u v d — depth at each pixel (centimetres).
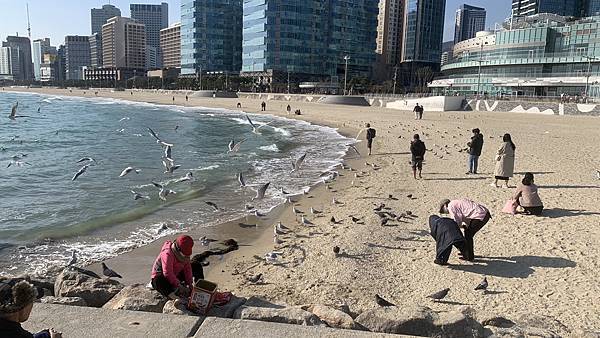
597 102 6438
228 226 1412
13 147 3341
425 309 561
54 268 835
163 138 4044
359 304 827
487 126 4434
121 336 442
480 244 1118
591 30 8712
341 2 15500
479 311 630
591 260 993
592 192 1596
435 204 1550
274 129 4962
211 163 2670
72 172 2367
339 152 3062
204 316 507
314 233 1297
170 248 609
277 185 2009
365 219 1402
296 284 952
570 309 788
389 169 2292
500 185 1791
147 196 1753
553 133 3734
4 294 351
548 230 1194
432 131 4059
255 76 14850
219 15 17038
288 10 14375
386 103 8488
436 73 16775
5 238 1311
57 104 10456
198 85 15450
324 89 13300
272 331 459
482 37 12181
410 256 1084
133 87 19775
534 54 9594
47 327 452
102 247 1232
